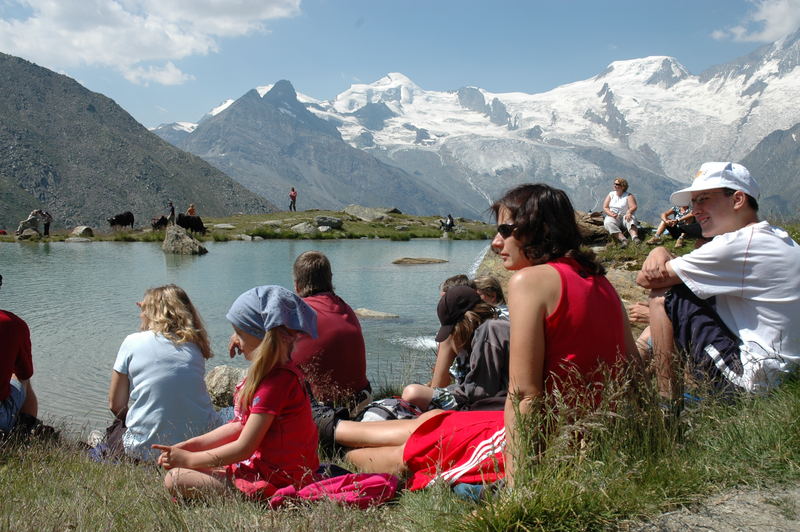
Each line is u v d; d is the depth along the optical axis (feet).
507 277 35.42
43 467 13.44
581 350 10.12
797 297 12.64
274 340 11.46
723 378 12.80
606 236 45.75
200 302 44.98
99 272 62.95
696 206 14.02
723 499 9.12
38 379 26.89
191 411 15.44
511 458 9.71
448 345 16.56
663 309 13.73
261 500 11.34
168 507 10.24
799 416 10.82
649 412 10.44
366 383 19.03
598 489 8.93
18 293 48.70
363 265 72.69
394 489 11.21
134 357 15.56
